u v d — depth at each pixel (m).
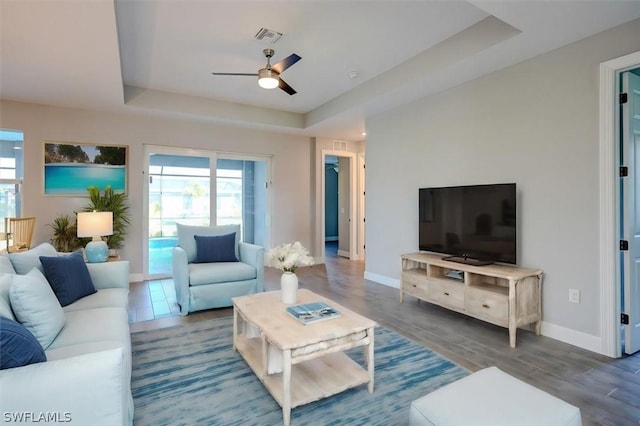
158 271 5.47
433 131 4.21
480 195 3.45
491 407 1.37
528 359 2.63
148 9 2.76
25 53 3.04
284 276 2.61
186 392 2.18
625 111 2.66
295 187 6.68
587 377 2.36
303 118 6.09
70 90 4.07
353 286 4.95
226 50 3.53
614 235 2.64
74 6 2.30
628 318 2.68
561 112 2.95
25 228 4.21
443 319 3.55
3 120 4.45
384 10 2.82
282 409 1.97
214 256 4.11
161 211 5.48
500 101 3.44
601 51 2.69
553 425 1.29
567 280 2.93
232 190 6.16
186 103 5.04
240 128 6.03
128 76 4.29
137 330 3.24
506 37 2.82
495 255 3.31
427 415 1.38
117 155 5.07
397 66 3.96
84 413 1.25
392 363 2.56
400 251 4.77
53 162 4.70
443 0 2.69
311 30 3.14
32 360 1.33
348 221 7.69
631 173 2.67
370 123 5.28
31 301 1.75
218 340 3.00
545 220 3.08
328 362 2.39
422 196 4.15
